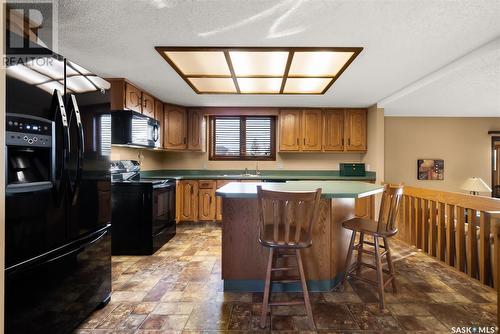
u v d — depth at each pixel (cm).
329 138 447
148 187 294
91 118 173
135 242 294
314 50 222
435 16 172
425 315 176
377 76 289
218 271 248
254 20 179
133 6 163
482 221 219
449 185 496
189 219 428
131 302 192
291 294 203
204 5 162
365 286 217
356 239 345
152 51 228
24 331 126
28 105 126
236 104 432
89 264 171
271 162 489
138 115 317
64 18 175
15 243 121
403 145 497
